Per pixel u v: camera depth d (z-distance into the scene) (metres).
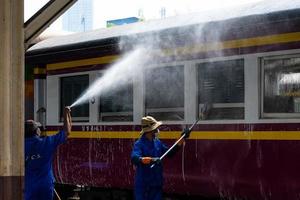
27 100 9.66
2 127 3.28
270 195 6.22
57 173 8.90
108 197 8.44
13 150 3.30
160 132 7.43
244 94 6.55
